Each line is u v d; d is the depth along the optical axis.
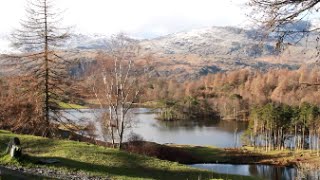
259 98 115.62
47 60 31.17
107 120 41.09
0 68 31.23
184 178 21.91
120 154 23.94
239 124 110.88
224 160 60.53
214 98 134.38
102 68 38.34
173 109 119.56
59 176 17.33
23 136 25.22
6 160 18.61
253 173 52.25
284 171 54.03
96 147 24.78
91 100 40.66
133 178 19.16
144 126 100.00
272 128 76.06
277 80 123.81
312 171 37.12
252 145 76.19
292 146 76.62
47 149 23.08
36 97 31.03
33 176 16.36
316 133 72.12
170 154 55.94
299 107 75.06
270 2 5.98
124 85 37.59
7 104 31.72
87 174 18.91
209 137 85.25
